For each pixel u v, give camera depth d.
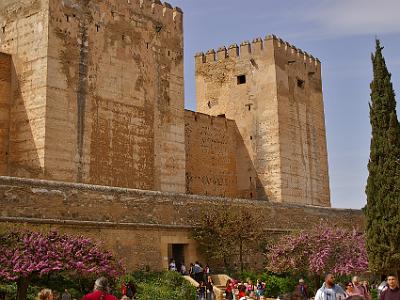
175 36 37.50
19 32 30.84
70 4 30.88
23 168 29.36
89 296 10.68
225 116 46.59
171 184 35.59
